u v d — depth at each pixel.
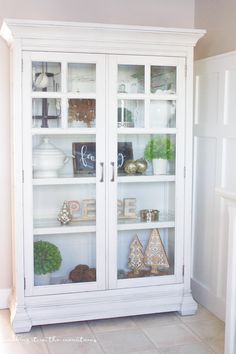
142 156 3.31
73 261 3.26
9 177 3.50
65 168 3.19
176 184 3.33
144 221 3.36
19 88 2.99
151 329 3.16
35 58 2.99
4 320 3.30
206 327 3.19
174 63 3.23
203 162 3.50
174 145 3.33
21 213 3.06
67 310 3.17
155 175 3.33
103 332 3.11
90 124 3.16
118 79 3.17
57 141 3.16
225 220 3.23
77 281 3.22
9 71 3.42
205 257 3.52
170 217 3.41
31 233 3.10
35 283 3.16
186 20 3.78
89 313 3.21
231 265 2.39
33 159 3.10
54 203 3.19
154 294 3.32
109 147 3.19
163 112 3.29
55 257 3.21
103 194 3.22
